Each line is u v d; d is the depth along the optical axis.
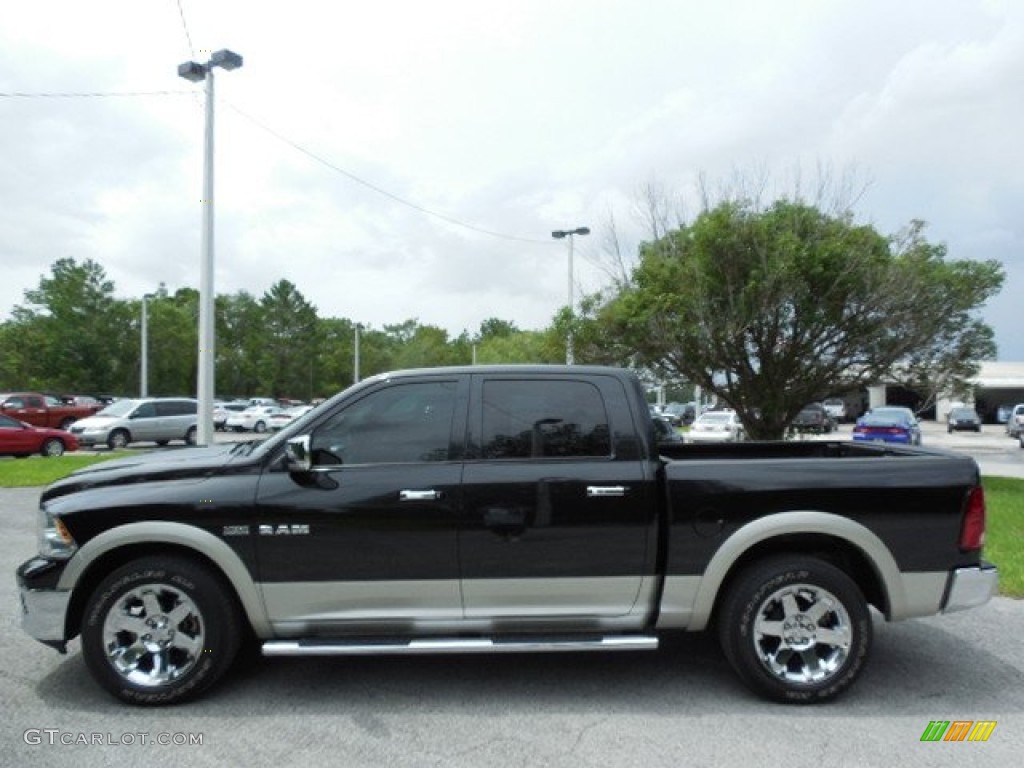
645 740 3.85
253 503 4.28
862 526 4.36
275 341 82.94
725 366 14.72
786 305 13.84
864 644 4.31
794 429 15.99
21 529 9.77
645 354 14.98
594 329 15.18
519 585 4.34
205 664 4.28
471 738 3.87
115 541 4.23
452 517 4.31
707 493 4.36
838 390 15.11
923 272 14.43
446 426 4.47
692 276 14.12
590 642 4.23
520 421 4.48
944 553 4.41
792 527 4.33
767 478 4.39
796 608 4.35
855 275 13.57
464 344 93.69
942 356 16.11
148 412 25.64
